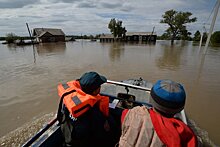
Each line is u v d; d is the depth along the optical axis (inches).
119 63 606.5
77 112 64.0
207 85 346.6
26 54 924.0
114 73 454.9
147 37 2605.8
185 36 2723.9
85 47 1478.8
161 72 466.6
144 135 46.2
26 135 172.9
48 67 534.3
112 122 83.0
